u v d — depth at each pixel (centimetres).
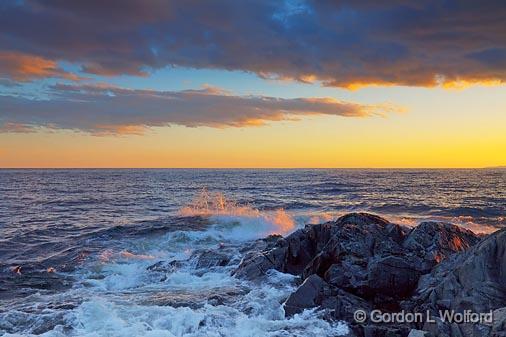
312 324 1121
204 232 2517
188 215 3114
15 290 1480
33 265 1808
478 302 1027
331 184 8181
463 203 4506
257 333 1066
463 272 1130
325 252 1542
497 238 1141
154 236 2433
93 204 4616
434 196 5431
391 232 1678
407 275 1330
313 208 4053
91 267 1773
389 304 1279
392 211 3853
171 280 1586
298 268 1688
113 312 1184
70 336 1038
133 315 1165
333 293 1266
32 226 2966
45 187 7725
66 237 2516
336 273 1392
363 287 1308
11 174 16600
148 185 8431
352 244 1515
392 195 5569
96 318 1147
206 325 1113
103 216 3591
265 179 11075
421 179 10562
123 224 2897
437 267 1325
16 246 2258
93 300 1311
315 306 1221
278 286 1464
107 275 1673
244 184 8562
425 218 3341
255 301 1293
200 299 1328
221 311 1210
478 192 6112
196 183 9175
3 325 1112
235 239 2430
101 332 1043
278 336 1054
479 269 1111
